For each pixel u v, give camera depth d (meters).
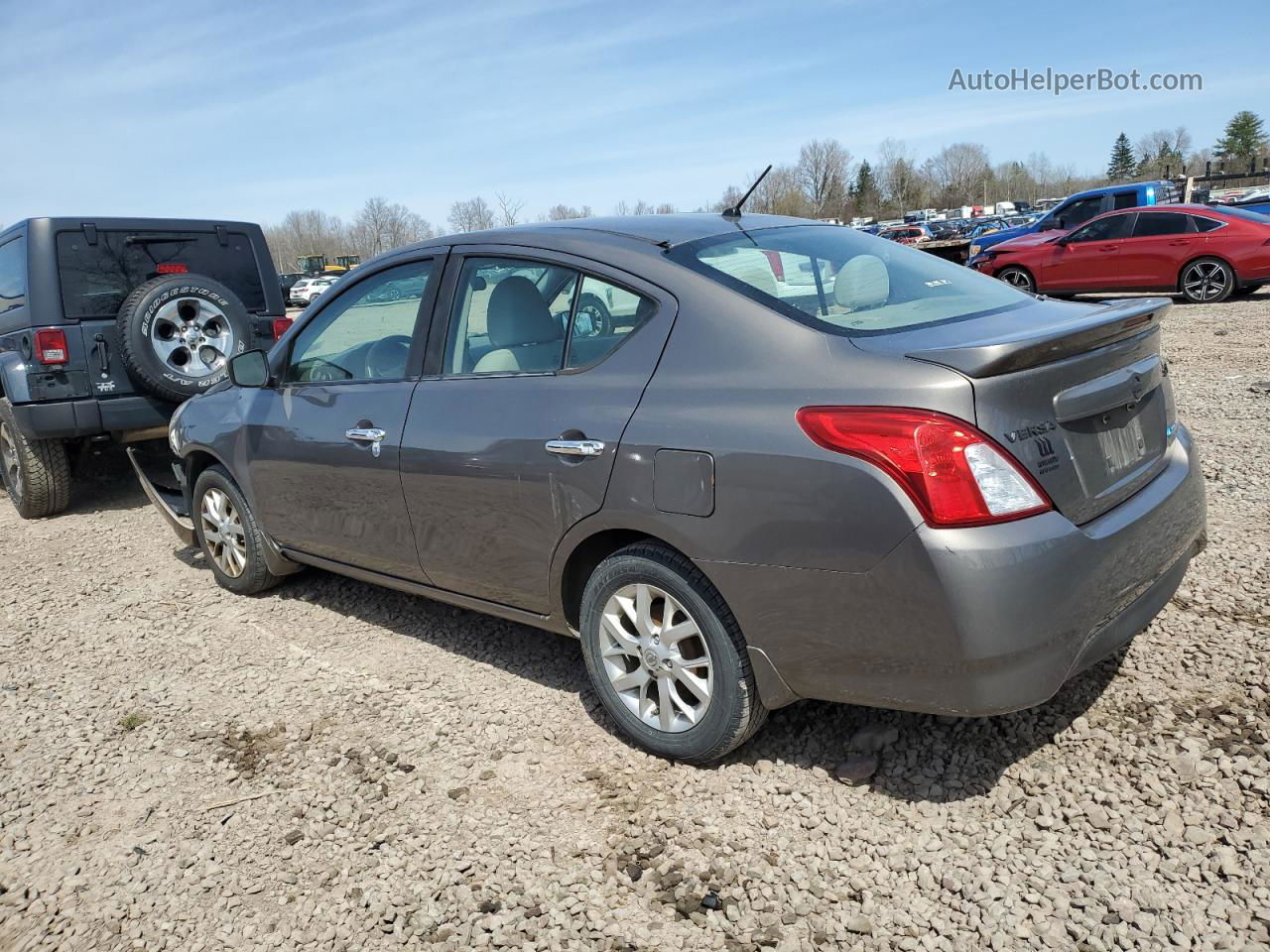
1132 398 2.83
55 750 3.54
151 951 2.51
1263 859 2.45
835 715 3.29
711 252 3.15
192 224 7.34
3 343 7.02
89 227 6.84
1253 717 3.03
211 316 6.73
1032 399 2.51
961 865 2.55
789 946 2.34
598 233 3.34
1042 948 2.26
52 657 4.39
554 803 2.97
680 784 3.01
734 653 2.84
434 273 3.72
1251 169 43.34
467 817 2.94
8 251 7.04
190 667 4.16
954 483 2.39
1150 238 14.52
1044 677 2.48
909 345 2.61
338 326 4.12
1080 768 2.88
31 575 5.66
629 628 3.17
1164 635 3.59
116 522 6.86
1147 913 2.32
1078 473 2.60
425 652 4.13
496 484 3.30
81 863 2.87
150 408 6.82
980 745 3.04
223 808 3.09
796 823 2.78
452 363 3.58
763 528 2.64
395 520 3.77
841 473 2.50
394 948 2.46
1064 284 15.49
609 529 3.02
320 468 4.05
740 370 2.77
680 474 2.79
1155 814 2.65
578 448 3.02
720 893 2.54
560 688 3.69
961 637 2.40
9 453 7.12
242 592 4.97
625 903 2.53
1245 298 14.53
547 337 3.28
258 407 4.45
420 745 3.37
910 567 2.43
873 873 2.56
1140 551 2.73
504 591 3.47
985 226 44.72
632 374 2.99
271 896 2.67
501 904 2.57
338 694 3.80
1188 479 3.07
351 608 4.69
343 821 2.98
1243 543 4.39
